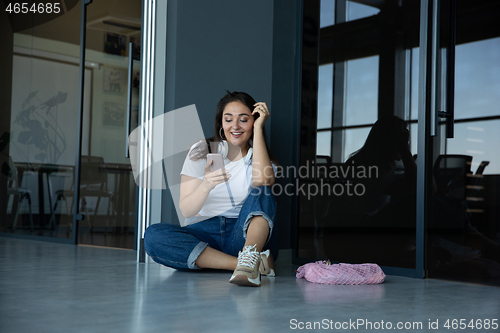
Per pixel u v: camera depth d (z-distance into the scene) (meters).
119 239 4.05
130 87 3.11
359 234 2.81
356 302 1.51
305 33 2.79
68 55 4.18
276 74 2.71
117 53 4.41
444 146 3.16
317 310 1.38
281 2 2.76
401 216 2.87
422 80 2.08
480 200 3.32
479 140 3.52
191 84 2.56
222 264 2.06
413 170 2.90
